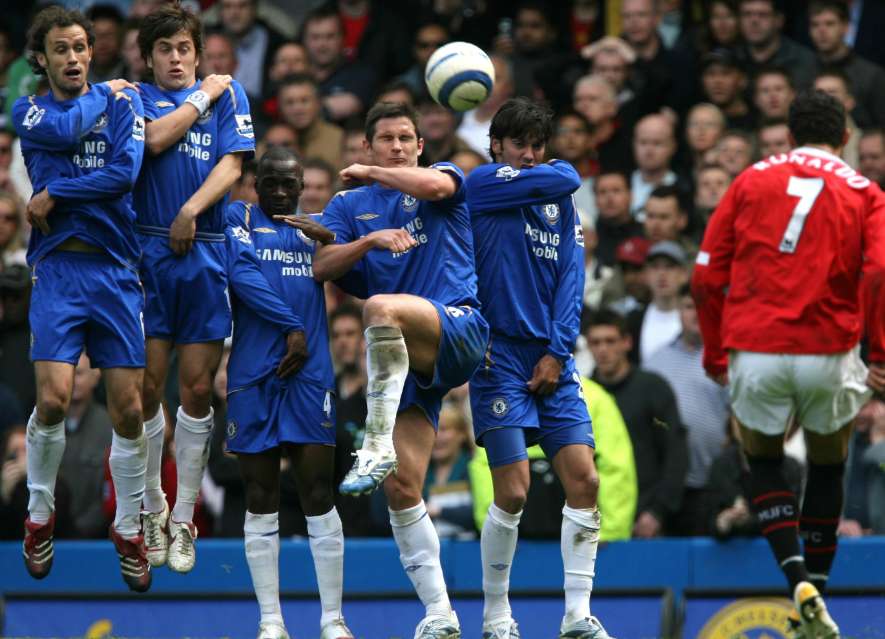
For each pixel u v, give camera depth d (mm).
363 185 25469
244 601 34688
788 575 25359
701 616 32812
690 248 40781
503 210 25141
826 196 25453
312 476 26094
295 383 25984
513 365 25250
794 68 46094
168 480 35625
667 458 34750
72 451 37344
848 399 25766
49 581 36125
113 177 23734
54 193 23703
